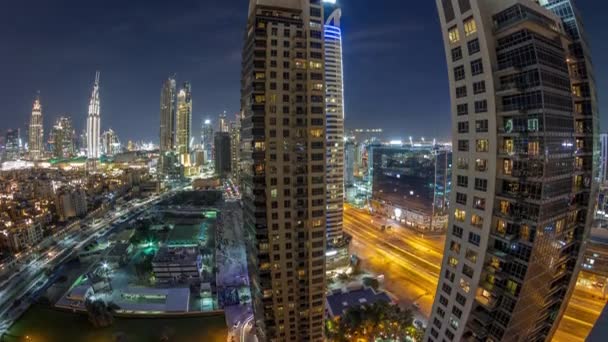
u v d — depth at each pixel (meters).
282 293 86.19
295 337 88.94
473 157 55.12
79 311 136.88
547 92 48.00
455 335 60.56
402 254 195.25
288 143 82.38
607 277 124.00
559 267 59.81
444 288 63.50
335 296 127.00
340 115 173.38
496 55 51.50
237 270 186.25
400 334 100.81
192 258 182.62
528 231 50.22
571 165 54.81
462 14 53.53
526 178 49.56
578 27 56.84
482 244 54.78
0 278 182.25
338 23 176.25
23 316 135.88
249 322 128.62
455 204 59.84
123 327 126.69
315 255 86.88
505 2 49.41
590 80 57.03
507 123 51.16
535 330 61.81
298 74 81.56
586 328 105.38
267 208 82.50
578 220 59.88
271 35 79.56
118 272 189.00
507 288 53.53
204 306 145.62
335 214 173.38
